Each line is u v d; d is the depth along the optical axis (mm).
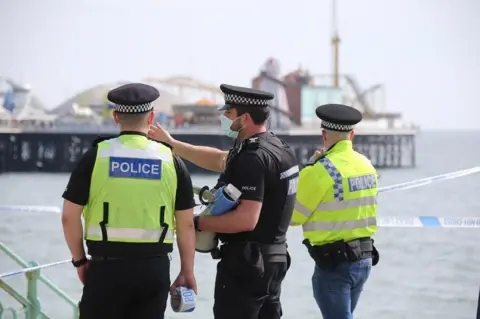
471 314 25719
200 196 9859
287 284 30516
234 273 9617
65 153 196750
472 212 84250
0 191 138000
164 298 8859
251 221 9398
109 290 8617
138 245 8641
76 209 8641
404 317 25281
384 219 14977
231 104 9805
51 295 27859
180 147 10883
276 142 9914
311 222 11078
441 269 36562
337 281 10938
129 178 8672
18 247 49156
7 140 196625
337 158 11008
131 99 8781
